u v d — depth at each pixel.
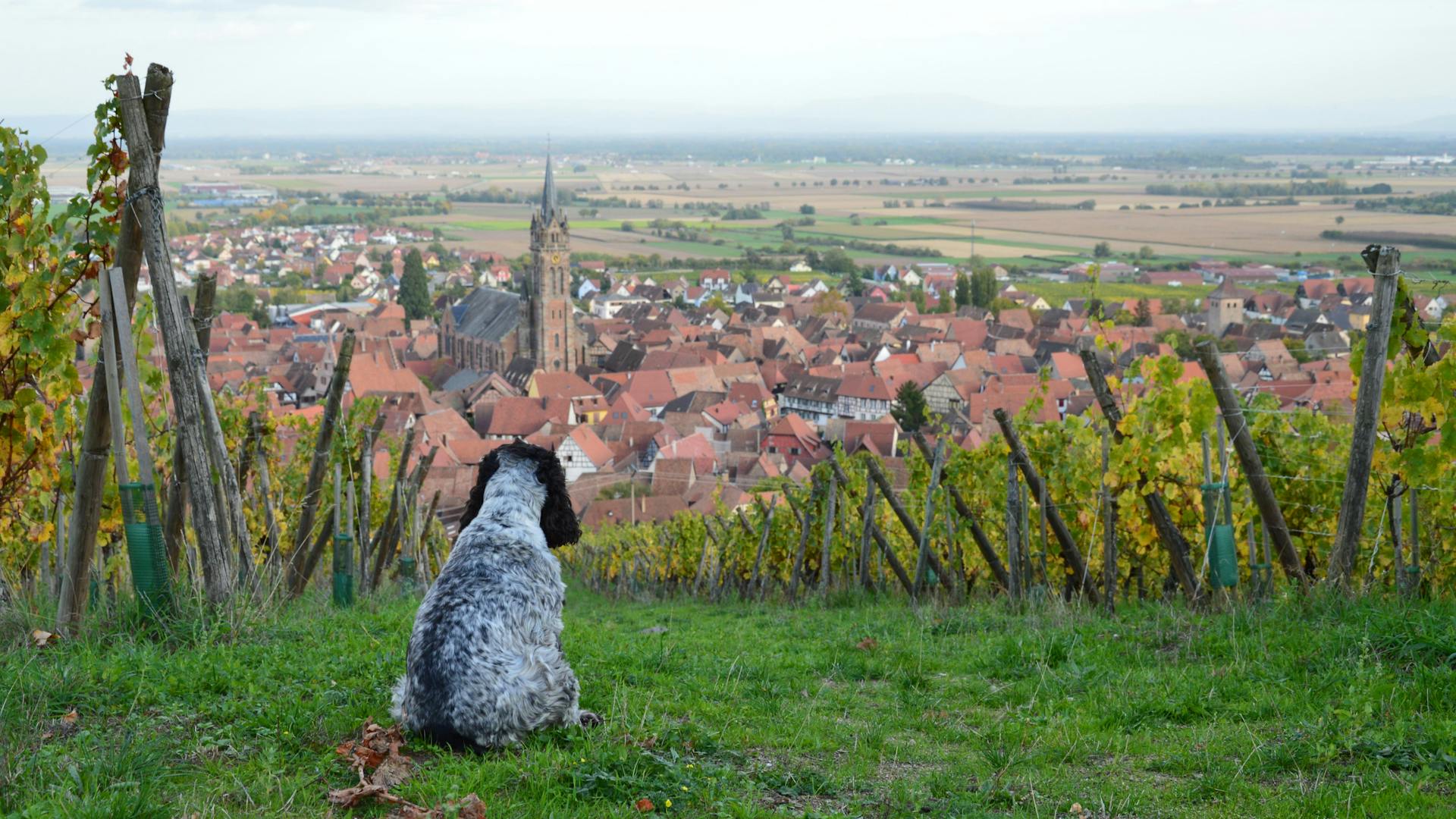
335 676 8.52
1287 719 7.87
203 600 9.89
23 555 13.52
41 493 11.50
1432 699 7.95
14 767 6.12
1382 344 11.47
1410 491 12.09
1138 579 17.78
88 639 9.11
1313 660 9.28
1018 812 6.41
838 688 10.04
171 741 6.84
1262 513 12.88
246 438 16.89
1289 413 16.83
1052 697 9.28
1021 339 155.12
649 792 6.34
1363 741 7.14
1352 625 10.05
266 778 6.23
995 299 199.38
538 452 7.91
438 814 5.75
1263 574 13.27
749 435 100.88
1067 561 16.05
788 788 6.72
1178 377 13.66
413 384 133.38
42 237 10.17
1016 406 109.50
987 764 7.42
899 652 11.65
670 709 8.41
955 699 9.52
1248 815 6.29
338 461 16.97
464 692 6.72
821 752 7.64
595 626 16.59
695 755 7.24
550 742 6.96
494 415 114.88
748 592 26.67
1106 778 7.08
